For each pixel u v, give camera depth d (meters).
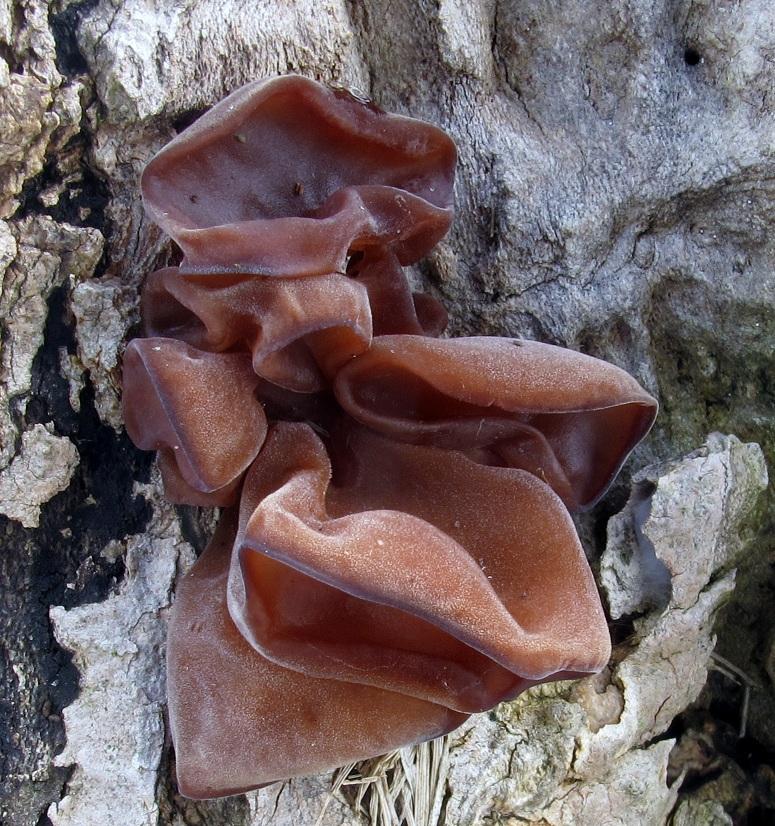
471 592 0.14
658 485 0.20
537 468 0.17
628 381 0.16
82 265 0.17
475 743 0.19
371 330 0.15
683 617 0.20
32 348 0.17
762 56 0.19
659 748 0.20
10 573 0.17
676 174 0.20
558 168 0.20
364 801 0.18
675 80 0.20
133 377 0.16
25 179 0.17
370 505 0.16
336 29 0.18
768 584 0.23
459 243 0.20
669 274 0.21
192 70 0.17
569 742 0.19
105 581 0.18
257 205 0.16
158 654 0.17
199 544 0.18
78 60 0.17
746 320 0.21
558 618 0.15
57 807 0.17
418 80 0.20
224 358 0.16
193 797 0.15
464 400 0.15
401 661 0.15
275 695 0.15
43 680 0.17
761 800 0.22
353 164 0.17
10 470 0.17
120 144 0.17
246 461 0.16
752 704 0.23
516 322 0.20
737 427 0.22
